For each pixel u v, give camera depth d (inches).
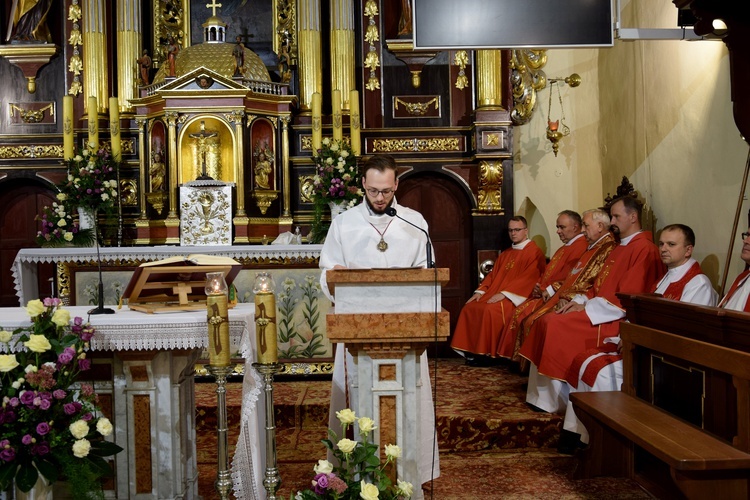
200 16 301.3
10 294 295.9
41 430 107.0
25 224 297.0
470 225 291.0
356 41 295.7
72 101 266.7
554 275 241.3
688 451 113.9
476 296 261.9
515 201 300.4
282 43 296.4
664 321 142.9
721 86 182.9
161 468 129.8
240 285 240.2
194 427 143.3
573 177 283.3
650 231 221.0
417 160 289.4
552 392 189.0
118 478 129.5
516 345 222.8
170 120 262.8
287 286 241.1
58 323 113.9
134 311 133.3
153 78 296.0
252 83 272.7
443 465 169.6
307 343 242.2
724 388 121.6
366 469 101.3
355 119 261.9
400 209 140.6
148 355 128.3
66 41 293.9
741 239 174.1
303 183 287.4
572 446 177.3
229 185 259.3
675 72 209.0
